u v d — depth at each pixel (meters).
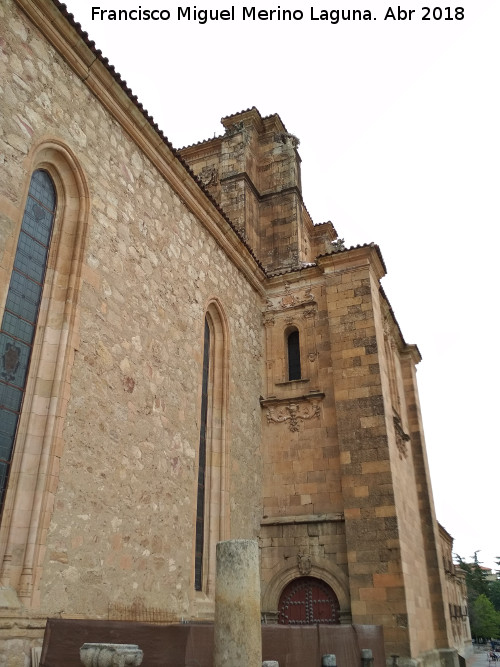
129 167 15.33
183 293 17.05
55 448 10.76
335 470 19.72
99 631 7.62
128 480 12.83
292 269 23.47
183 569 14.48
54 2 12.52
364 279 21.88
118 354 13.28
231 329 20.30
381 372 20.39
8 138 11.09
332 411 20.61
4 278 10.45
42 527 10.10
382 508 18.14
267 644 9.18
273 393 22.00
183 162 17.30
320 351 21.88
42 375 11.31
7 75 11.37
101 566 11.44
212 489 17.62
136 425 13.48
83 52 13.59
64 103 13.08
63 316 11.95
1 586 9.39
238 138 30.17
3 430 10.45
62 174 13.00
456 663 21.58
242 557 6.90
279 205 29.36
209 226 19.45
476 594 101.12
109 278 13.47
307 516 19.33
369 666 11.41
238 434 19.44
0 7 11.55
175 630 7.65
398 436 21.94
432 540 24.72
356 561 17.72
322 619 17.91
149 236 15.66
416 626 17.94
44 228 12.48
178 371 15.91
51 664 7.37
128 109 15.20
